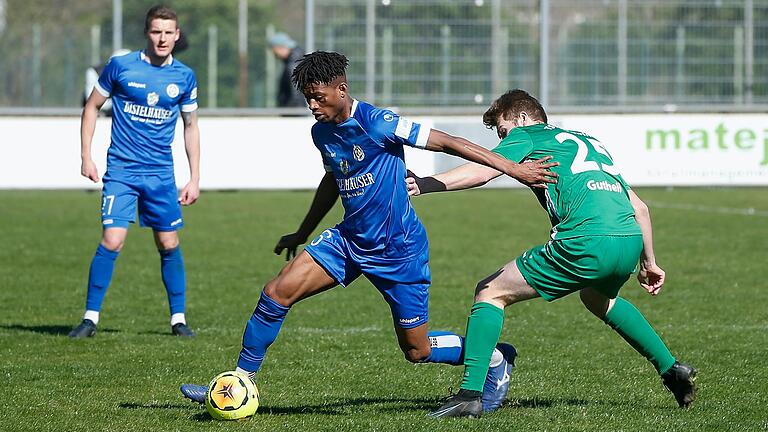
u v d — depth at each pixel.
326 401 17.30
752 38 59.19
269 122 51.28
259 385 18.52
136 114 23.19
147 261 35.53
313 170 51.56
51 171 50.62
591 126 51.91
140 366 19.98
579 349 21.75
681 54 59.50
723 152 52.31
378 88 58.44
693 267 33.88
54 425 15.57
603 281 15.51
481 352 15.71
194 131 23.95
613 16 59.34
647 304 27.58
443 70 58.53
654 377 19.11
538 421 15.59
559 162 15.63
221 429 15.30
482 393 15.97
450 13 58.31
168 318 25.86
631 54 59.50
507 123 16.70
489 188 58.16
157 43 22.91
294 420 15.83
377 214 15.32
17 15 86.00
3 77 72.12
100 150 50.78
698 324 24.61
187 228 43.75
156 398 17.47
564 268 15.27
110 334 23.50
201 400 16.28
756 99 59.50
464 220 46.94
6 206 51.72
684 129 52.12
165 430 15.28
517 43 58.62
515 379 18.91
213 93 76.81
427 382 18.72
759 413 16.31
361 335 23.42
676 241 39.88
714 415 16.12
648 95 59.66
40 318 25.59
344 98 14.91
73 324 24.78
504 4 58.44
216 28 78.69
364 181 15.19
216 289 30.16
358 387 18.39
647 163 51.97
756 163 52.47
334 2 57.81
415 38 58.28
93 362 20.36
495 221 46.53
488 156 15.02
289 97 54.72
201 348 21.86
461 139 15.12
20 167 50.50
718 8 59.12
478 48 58.59
